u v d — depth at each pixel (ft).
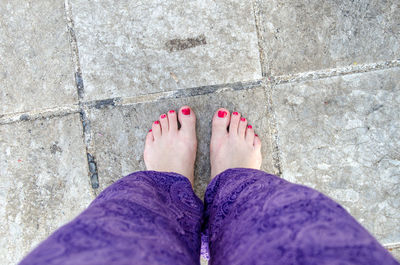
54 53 3.59
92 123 3.62
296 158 3.59
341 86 3.53
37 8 3.57
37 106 3.63
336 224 1.58
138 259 1.48
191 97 3.60
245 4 3.52
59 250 1.47
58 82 3.60
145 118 3.63
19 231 3.71
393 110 3.51
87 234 1.60
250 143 3.55
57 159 3.65
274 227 1.75
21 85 3.62
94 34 3.57
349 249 1.44
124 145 3.64
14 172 3.68
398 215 3.57
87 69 3.58
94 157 3.64
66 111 3.62
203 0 3.54
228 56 3.56
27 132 3.65
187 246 2.22
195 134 3.59
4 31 3.60
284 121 3.58
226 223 2.28
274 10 3.51
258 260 1.67
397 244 3.60
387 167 3.54
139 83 3.59
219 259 2.10
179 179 3.02
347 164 3.57
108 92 3.60
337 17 3.49
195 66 3.57
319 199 1.74
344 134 3.55
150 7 3.55
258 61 3.55
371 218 3.58
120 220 1.82
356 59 3.51
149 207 2.14
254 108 3.59
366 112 3.53
